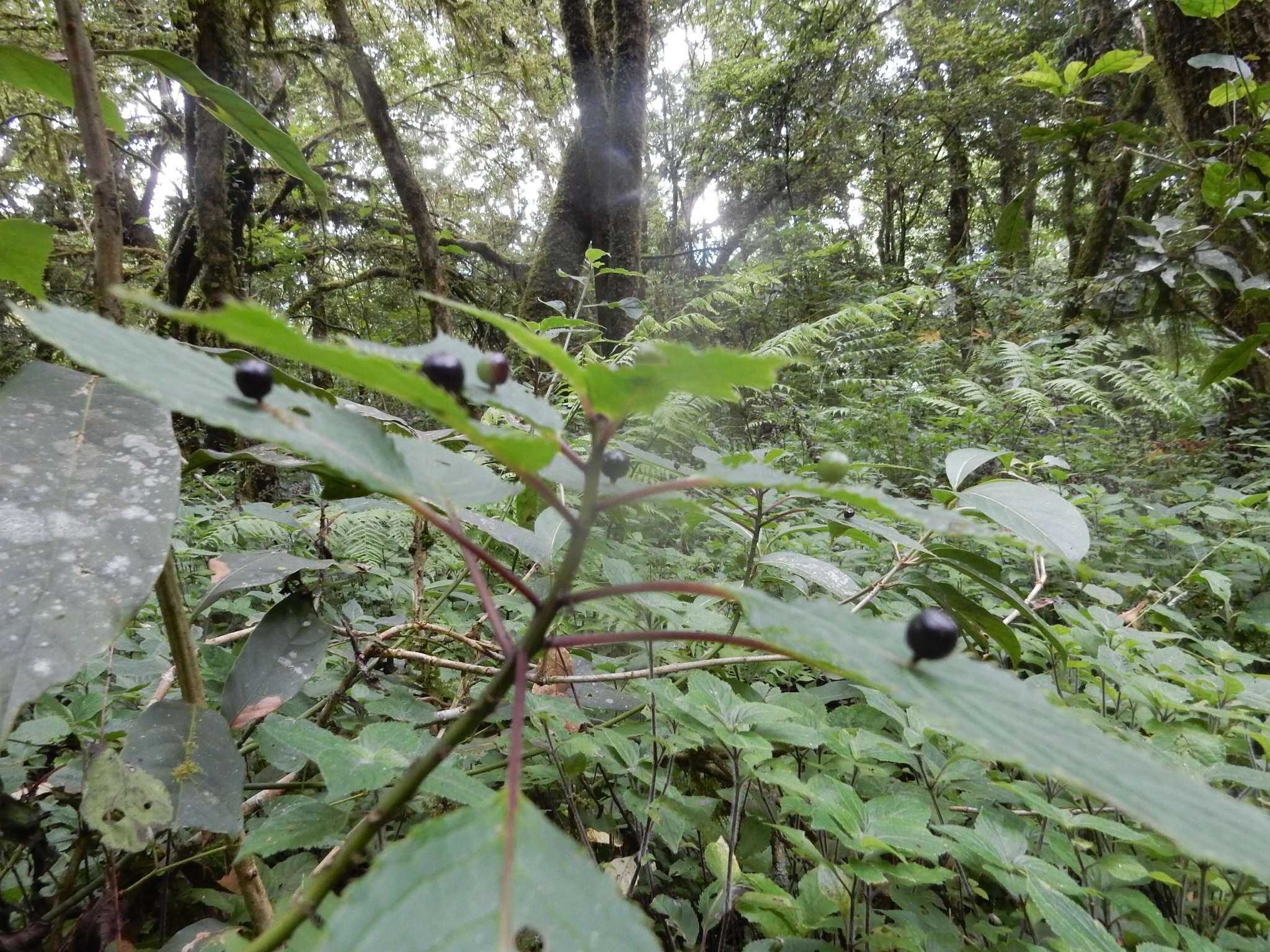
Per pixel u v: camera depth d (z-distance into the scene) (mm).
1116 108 9008
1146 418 6309
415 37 8773
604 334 6656
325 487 1308
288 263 9203
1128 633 1746
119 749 1206
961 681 568
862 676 539
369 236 10234
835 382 6805
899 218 19234
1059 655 1572
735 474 650
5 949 964
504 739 1385
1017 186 16328
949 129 15133
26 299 6246
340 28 6488
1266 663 2428
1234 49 4879
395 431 1472
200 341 6520
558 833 531
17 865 1222
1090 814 1325
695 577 2391
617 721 1577
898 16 14852
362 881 477
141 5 6105
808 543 2746
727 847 1314
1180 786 512
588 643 648
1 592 681
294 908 577
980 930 1234
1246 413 5465
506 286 10773
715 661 1538
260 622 1347
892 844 1064
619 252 7246
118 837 899
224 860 1264
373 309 10773
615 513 1994
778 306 9586
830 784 1173
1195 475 4910
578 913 480
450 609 2316
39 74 1189
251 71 6875
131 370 539
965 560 1619
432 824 524
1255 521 2949
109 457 851
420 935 452
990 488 1516
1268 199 4555
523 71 9172
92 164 960
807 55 13898
